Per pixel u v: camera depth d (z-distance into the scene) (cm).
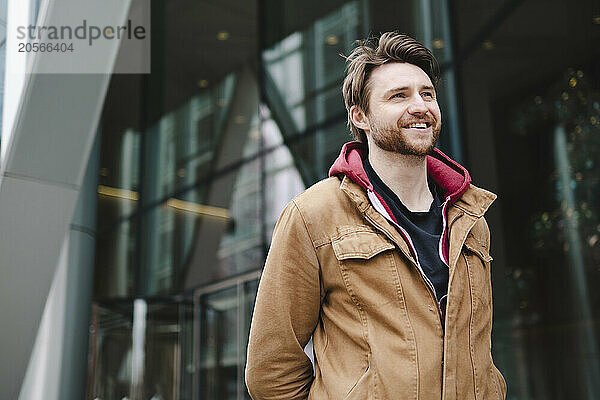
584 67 656
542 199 707
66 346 424
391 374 99
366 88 114
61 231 379
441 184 120
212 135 961
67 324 429
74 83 372
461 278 107
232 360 874
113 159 953
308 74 833
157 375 908
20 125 363
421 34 698
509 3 659
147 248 974
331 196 112
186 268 952
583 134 664
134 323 929
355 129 124
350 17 762
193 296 940
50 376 410
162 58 891
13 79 364
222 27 903
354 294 105
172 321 938
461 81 684
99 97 379
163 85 920
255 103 916
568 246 682
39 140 369
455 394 99
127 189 974
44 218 373
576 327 667
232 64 930
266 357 110
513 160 699
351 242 106
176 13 854
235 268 904
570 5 646
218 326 901
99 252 956
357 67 115
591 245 656
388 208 108
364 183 108
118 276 955
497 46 687
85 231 459
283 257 110
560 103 685
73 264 444
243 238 908
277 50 881
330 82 795
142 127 975
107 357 891
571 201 677
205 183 963
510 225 704
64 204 379
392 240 105
